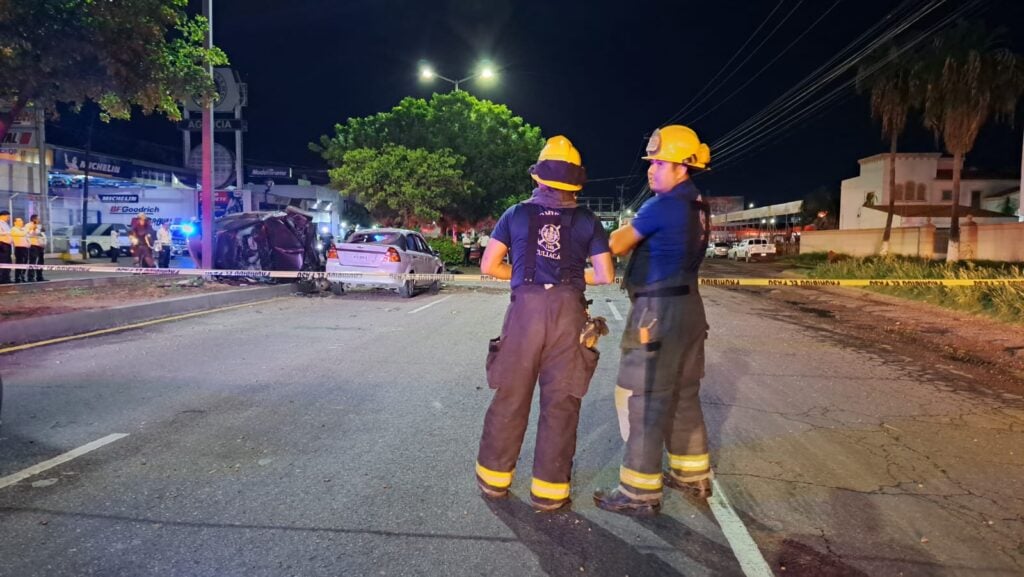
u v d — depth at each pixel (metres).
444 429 5.57
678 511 4.09
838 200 56.69
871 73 28.38
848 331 12.26
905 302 17.31
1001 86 24.92
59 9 9.63
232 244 16.84
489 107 35.31
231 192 30.06
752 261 47.28
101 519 3.83
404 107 32.56
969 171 46.09
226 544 3.58
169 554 3.46
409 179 28.70
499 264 4.07
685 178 4.03
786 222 66.88
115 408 6.04
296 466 4.70
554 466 3.97
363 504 4.09
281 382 7.14
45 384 6.88
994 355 9.91
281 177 41.56
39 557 3.41
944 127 26.38
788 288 22.47
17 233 15.65
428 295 17.08
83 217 28.91
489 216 38.06
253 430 5.47
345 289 16.67
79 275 18.28
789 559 3.54
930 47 26.44
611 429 5.64
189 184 37.41
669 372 3.97
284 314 12.78
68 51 9.84
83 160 29.39
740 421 6.05
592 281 4.04
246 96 34.28
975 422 6.21
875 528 3.92
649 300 3.96
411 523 3.86
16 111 10.35
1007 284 14.80
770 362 8.97
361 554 3.50
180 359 8.27
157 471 4.56
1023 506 4.27
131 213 32.28
